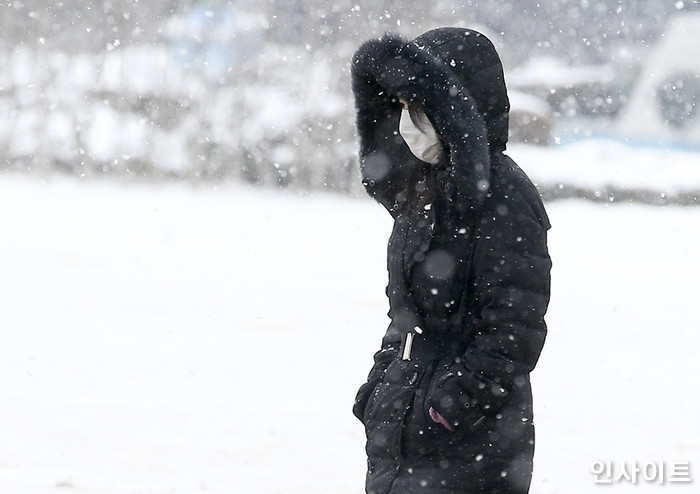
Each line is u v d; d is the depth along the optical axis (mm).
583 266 49844
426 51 11891
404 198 12430
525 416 11914
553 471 20438
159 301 37219
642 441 22484
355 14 84688
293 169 82812
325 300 38344
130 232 54094
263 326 33656
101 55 83812
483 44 12242
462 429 11852
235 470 20031
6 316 33875
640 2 113938
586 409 24906
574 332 34219
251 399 25188
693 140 101062
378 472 12211
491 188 11906
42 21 82812
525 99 96938
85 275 41781
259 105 83812
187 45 84562
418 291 12102
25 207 61250
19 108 82250
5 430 22125
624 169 87188
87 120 83188
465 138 11602
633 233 63688
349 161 82438
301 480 19562
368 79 12461
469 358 11711
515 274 11711
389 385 12203
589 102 107438
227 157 83438
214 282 41344
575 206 79375
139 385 26156
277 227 58781
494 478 11844
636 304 39781
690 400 25938
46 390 25406
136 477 19453
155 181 82000
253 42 83938
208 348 30438
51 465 20000
